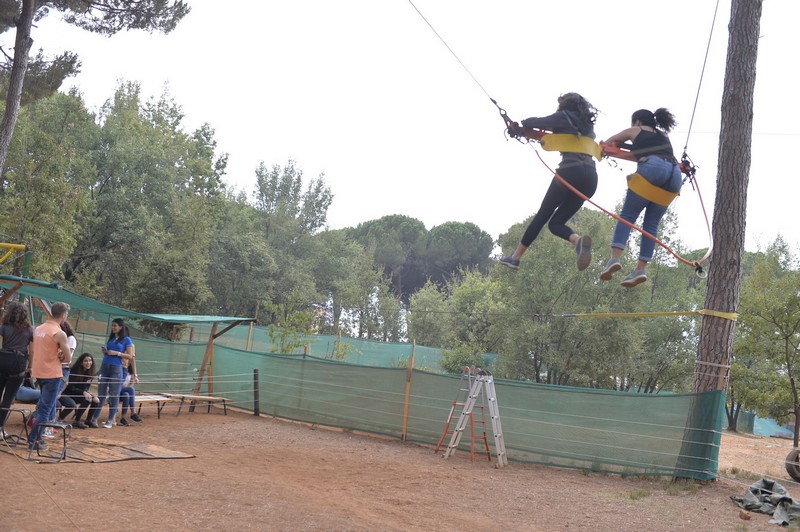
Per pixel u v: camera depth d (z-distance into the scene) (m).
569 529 8.11
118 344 13.62
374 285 53.25
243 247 46.34
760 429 35.59
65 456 9.37
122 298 36.97
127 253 37.12
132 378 14.02
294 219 54.81
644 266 6.13
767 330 19.33
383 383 15.48
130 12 20.59
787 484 13.13
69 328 11.65
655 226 6.16
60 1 20.36
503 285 31.47
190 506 7.42
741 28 12.78
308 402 16.61
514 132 6.03
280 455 11.67
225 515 7.18
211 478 8.98
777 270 22.22
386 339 51.12
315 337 29.73
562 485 11.17
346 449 13.15
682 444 12.07
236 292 45.66
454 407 13.66
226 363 18.44
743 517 9.30
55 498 7.20
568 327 29.14
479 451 13.90
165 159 41.50
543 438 13.27
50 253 25.48
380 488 9.62
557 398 13.28
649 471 12.27
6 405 9.98
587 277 29.64
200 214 32.06
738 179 12.59
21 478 7.94
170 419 15.30
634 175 5.98
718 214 12.70
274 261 47.19
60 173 26.30
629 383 32.72
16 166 27.50
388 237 72.94
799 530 8.74
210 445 12.05
